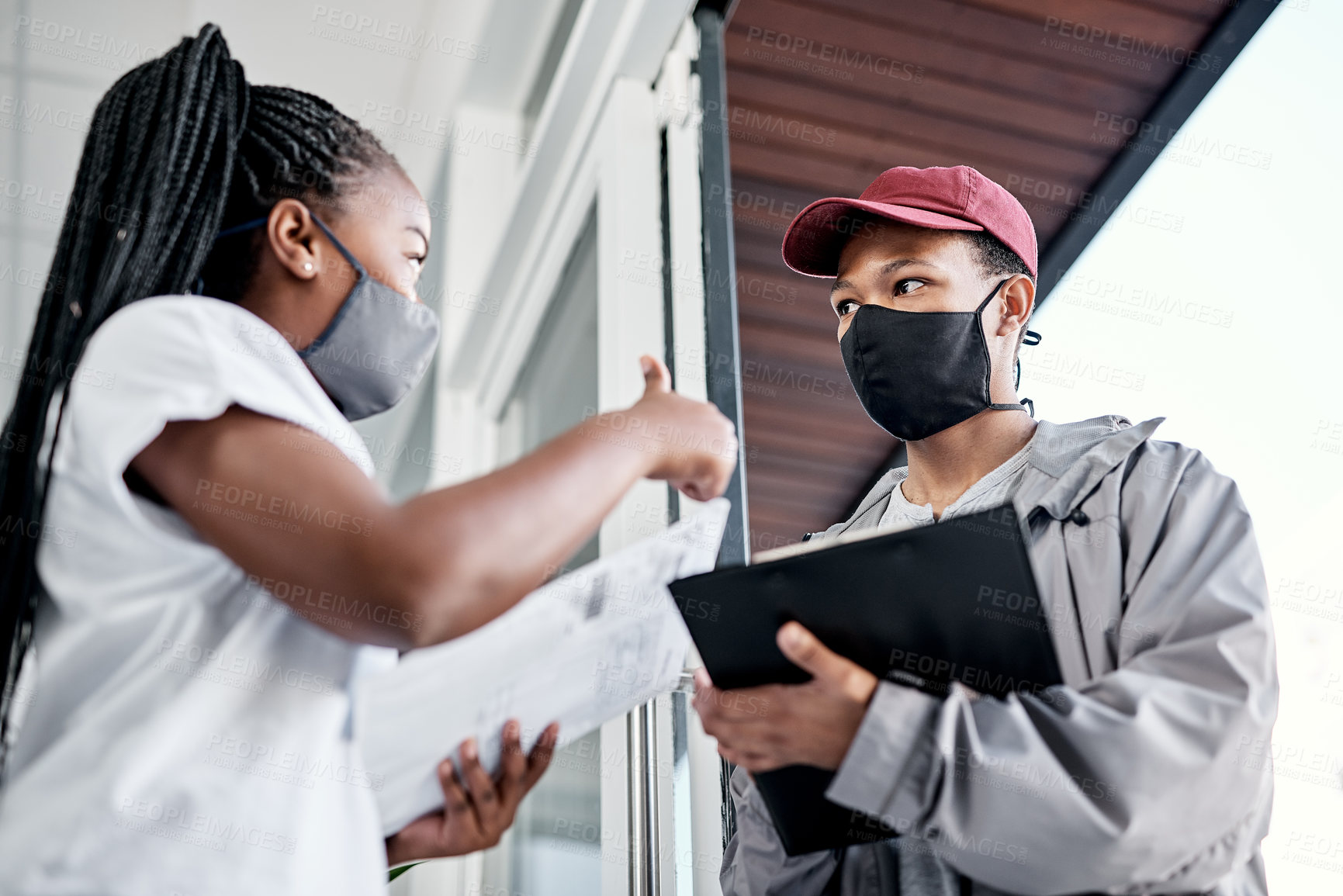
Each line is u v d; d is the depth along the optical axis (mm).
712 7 2357
